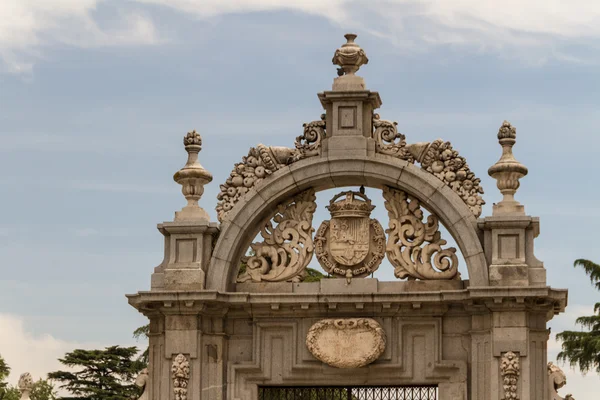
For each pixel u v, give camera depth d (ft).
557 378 136.56
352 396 142.82
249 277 141.79
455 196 138.41
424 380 138.41
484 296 134.82
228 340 141.79
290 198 142.61
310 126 142.00
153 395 140.46
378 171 139.85
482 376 136.67
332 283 140.26
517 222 136.26
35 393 249.14
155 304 139.44
